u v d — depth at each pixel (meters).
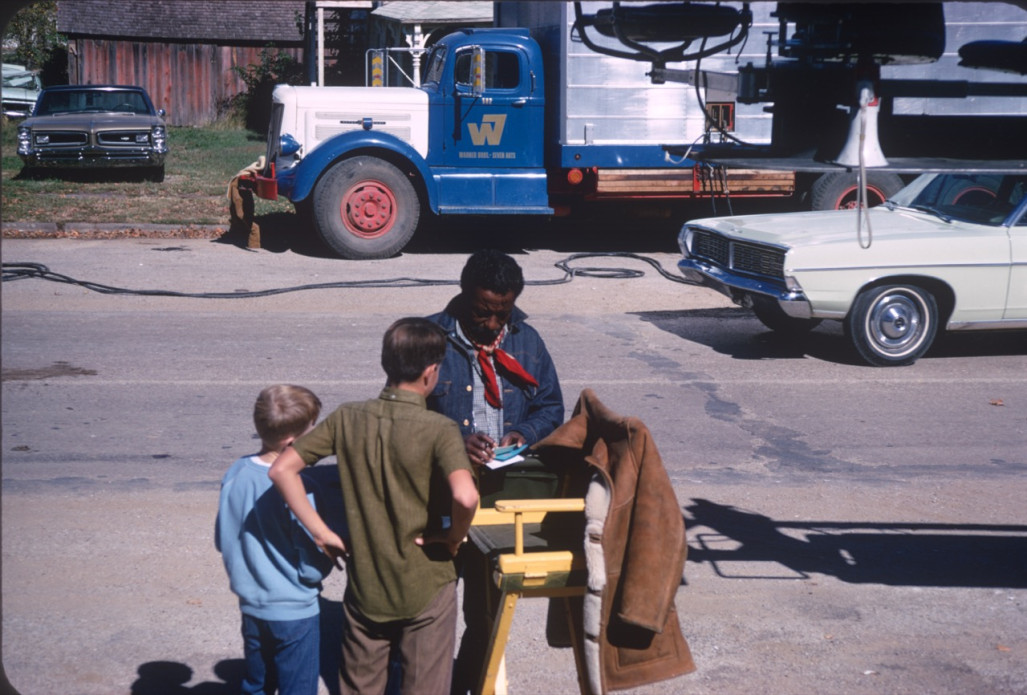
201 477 6.13
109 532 5.28
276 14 32.47
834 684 4.03
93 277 12.17
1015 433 7.40
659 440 7.06
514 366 3.60
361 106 13.95
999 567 5.18
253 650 3.28
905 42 4.01
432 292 12.01
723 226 9.77
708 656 4.23
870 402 8.12
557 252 15.22
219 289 11.80
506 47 14.23
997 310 9.16
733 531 5.55
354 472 3.05
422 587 3.09
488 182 14.34
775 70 4.53
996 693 3.99
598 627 3.04
